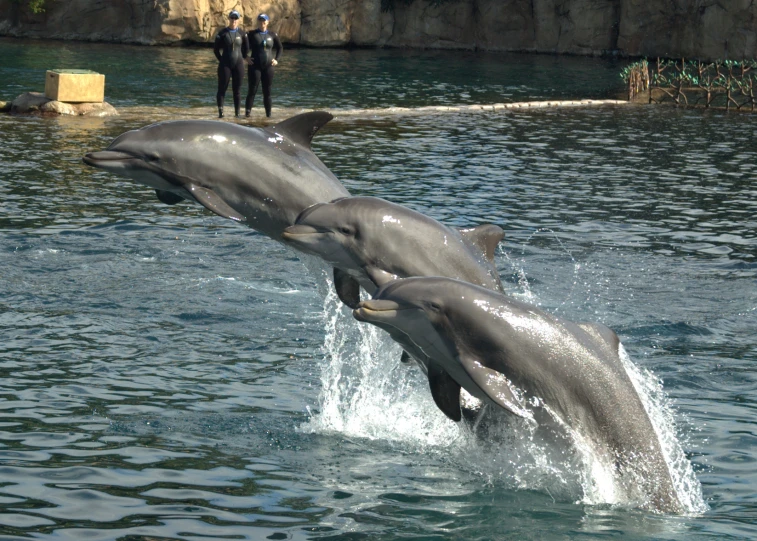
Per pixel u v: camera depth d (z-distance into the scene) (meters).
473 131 45.50
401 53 85.75
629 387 12.29
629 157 39.62
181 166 14.93
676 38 82.56
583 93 63.00
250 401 15.02
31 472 12.18
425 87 63.28
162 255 23.16
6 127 40.66
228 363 16.61
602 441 12.09
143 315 18.84
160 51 77.31
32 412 14.13
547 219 28.45
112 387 15.27
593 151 40.88
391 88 62.12
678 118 52.53
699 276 22.88
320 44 88.25
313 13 87.19
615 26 86.25
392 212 14.05
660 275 22.88
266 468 12.69
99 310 19.00
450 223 27.56
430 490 12.23
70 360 16.34
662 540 10.95
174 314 19.00
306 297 20.45
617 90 65.00
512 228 27.23
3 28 82.69
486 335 12.08
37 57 68.50
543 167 36.81
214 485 12.09
